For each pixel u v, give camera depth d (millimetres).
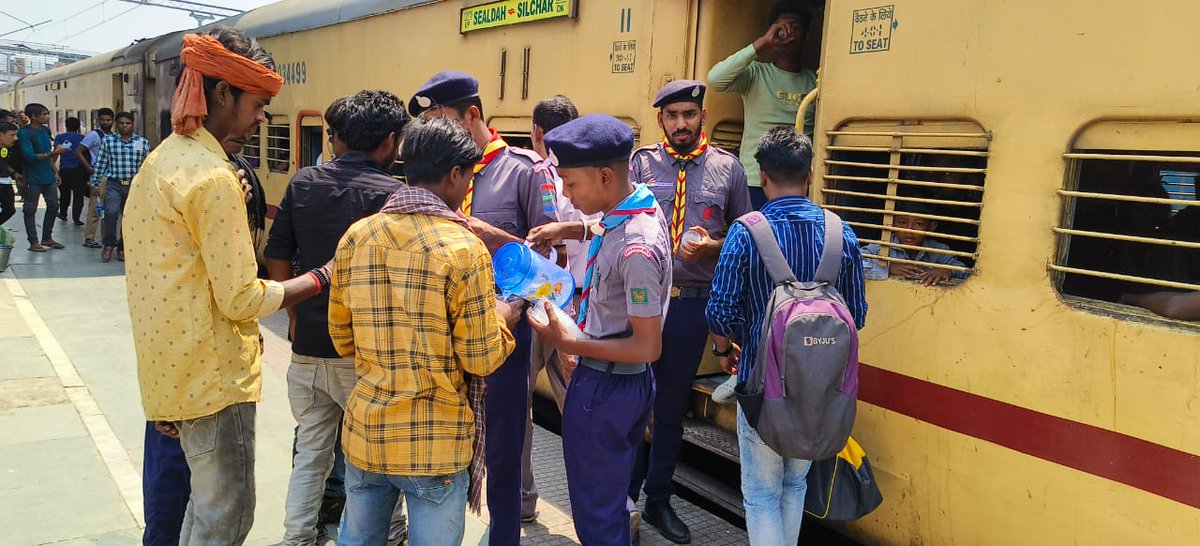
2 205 8945
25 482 3557
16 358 5422
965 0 2760
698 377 4188
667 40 4020
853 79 3121
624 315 2523
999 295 2705
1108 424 2457
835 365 2432
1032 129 2605
